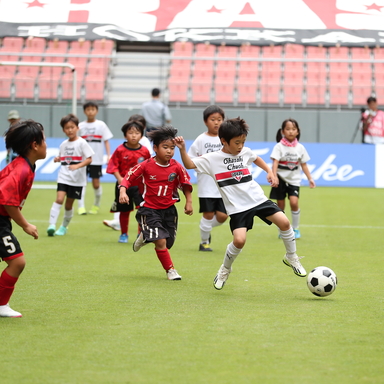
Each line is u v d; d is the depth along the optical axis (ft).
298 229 93.35
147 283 56.65
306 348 36.70
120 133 192.13
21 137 42.09
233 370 32.89
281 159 88.02
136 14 241.55
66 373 32.48
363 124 173.99
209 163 54.03
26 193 43.47
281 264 67.46
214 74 223.30
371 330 40.63
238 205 53.26
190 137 197.26
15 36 231.71
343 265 66.95
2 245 42.68
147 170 59.21
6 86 190.60
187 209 60.49
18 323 42.27
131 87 220.23
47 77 191.42
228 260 52.34
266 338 38.70
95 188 116.26
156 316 44.24
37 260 68.85
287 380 31.48
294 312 45.50
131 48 241.55
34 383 31.09
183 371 32.76
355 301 49.34
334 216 113.70
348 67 225.35
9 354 35.53
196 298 50.31
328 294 49.83
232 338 38.73
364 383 31.09
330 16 236.63
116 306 47.34
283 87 211.00
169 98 210.59
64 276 59.72
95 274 60.95
